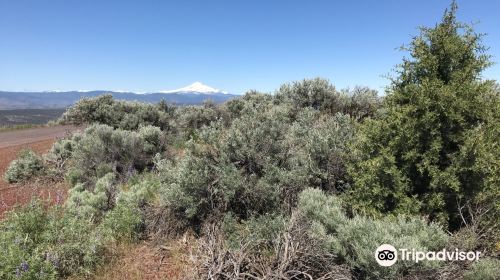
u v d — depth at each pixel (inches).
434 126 180.4
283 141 245.9
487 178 174.7
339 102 437.1
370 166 185.6
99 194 259.3
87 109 711.1
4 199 310.3
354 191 197.6
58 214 218.7
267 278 138.0
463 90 178.2
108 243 200.8
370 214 184.1
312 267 147.6
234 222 204.8
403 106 191.9
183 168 234.5
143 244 208.5
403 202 181.2
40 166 411.8
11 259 152.6
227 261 148.9
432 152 179.6
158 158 308.7
